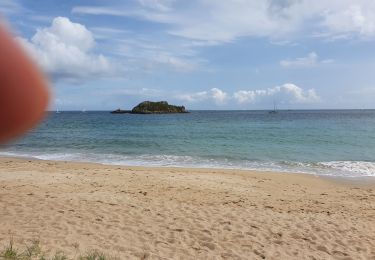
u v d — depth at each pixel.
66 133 42.25
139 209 9.38
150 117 109.94
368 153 24.67
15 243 6.50
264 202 10.91
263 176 15.84
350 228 8.62
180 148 27.42
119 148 27.50
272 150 26.23
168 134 40.44
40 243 6.63
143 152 25.31
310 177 16.06
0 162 18.75
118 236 7.44
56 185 12.12
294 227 8.55
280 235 8.02
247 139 34.12
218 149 26.81
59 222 7.99
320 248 7.45
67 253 6.22
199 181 13.85
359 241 7.84
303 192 12.88
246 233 8.03
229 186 13.23
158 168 17.66
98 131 45.72
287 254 7.11
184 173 15.70
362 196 12.29
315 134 39.25
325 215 9.67
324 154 24.28
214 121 78.12
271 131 44.47
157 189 12.13
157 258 6.57
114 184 12.71
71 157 22.72
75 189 11.62
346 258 7.05
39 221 7.98
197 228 8.18
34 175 14.05
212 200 10.90
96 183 12.76
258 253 7.08
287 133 41.09
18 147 27.48
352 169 18.52
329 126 54.50
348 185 14.62
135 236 7.53
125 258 6.37
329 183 14.93
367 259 7.03
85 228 7.75
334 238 7.96
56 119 93.44
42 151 25.70
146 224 8.29
